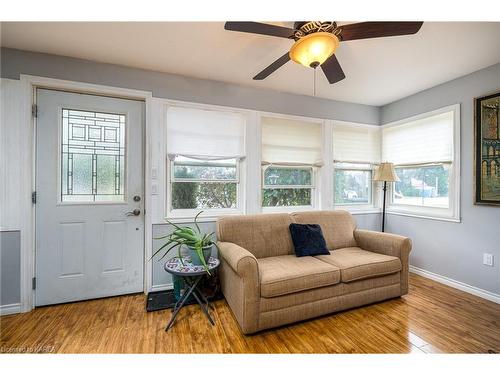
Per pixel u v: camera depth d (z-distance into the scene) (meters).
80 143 2.31
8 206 2.06
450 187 2.70
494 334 1.80
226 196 2.89
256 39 1.95
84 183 2.33
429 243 2.91
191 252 2.12
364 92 3.05
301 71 2.49
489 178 2.35
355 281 2.12
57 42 1.98
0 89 2.03
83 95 2.31
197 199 2.77
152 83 2.48
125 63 2.33
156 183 2.51
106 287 2.38
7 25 1.76
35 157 2.16
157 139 2.51
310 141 3.20
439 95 2.79
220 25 1.76
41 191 2.18
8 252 2.07
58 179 2.23
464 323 1.95
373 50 2.07
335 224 2.85
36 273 2.17
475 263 2.46
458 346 1.67
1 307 2.05
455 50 2.08
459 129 2.59
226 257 2.01
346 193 3.49
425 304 2.26
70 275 2.27
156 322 1.96
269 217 2.61
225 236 2.38
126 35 1.89
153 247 2.51
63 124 2.26
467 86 2.53
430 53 2.12
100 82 2.30
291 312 1.86
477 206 2.45
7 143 2.05
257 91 2.91
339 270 2.05
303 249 2.41
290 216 2.72
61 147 2.25
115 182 2.43
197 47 2.06
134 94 2.41
